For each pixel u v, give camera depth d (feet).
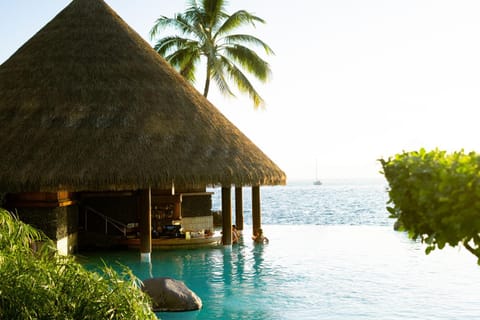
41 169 48.47
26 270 20.18
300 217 114.83
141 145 51.16
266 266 47.29
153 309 32.37
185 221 62.80
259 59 97.66
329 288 38.11
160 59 63.16
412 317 30.07
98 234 59.82
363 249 56.24
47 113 53.67
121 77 57.57
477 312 30.81
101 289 20.97
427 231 11.32
